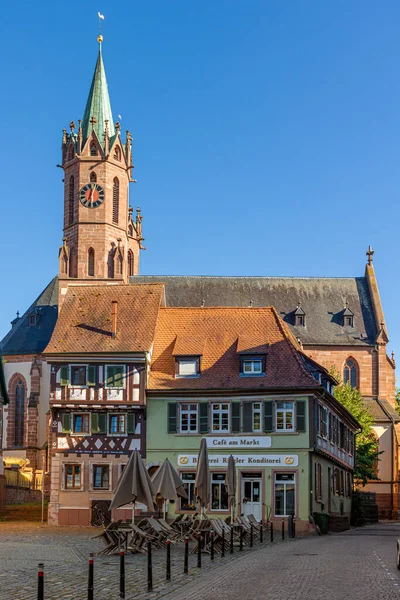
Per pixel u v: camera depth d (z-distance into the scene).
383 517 79.19
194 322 53.50
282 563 24.70
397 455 80.00
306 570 22.45
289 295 88.06
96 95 82.56
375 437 80.69
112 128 82.75
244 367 49.94
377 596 17.16
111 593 18.72
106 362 50.53
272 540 36.72
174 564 25.38
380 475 80.00
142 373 50.19
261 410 48.66
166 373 50.91
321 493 50.59
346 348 84.38
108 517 49.06
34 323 83.06
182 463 49.19
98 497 49.41
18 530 44.59
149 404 50.19
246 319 53.19
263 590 18.42
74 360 50.69
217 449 48.78
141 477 30.48
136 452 30.89
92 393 50.25
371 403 83.00
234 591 18.45
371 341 84.75
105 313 53.59
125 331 51.97
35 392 79.00
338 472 57.44
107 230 80.00
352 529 54.97
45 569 23.55
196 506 48.47
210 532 28.53
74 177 81.06
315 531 46.19
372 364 84.25
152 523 31.20
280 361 49.94
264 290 88.19
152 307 53.72
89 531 44.19
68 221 81.12
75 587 19.64
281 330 52.00
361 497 65.50
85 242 79.75
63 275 79.12
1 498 56.34
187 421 49.72
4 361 81.25
